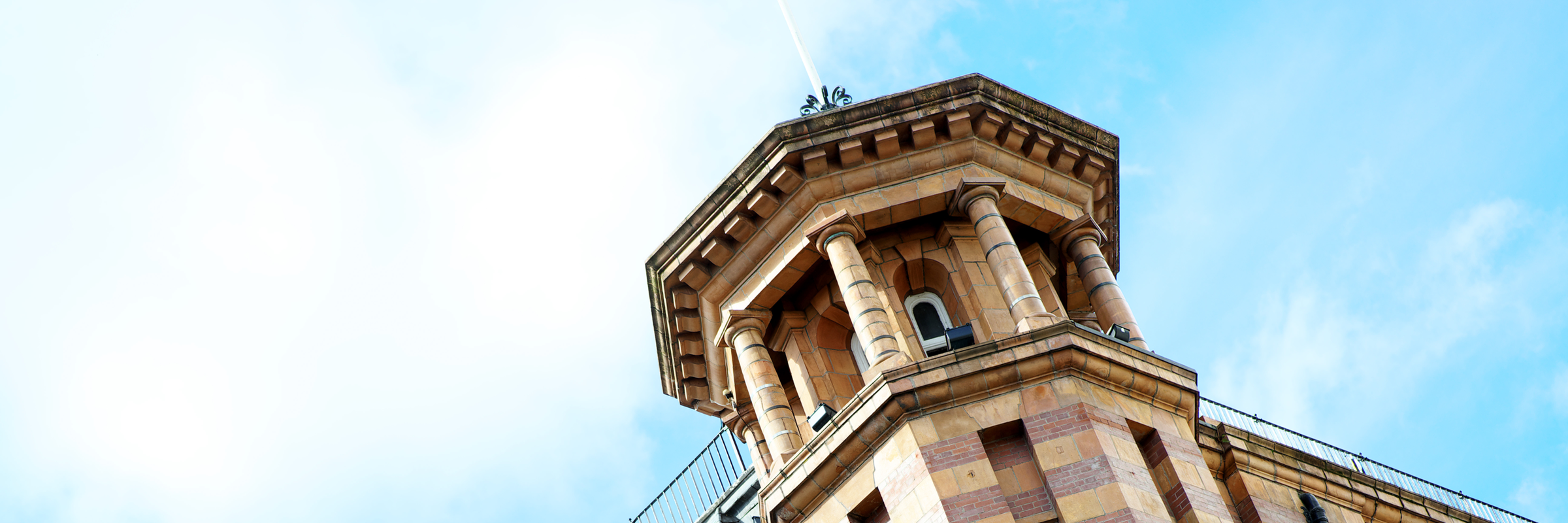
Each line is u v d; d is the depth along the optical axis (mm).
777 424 24469
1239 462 25234
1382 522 27562
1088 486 20750
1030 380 22062
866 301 23562
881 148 24906
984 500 20781
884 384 22109
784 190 25031
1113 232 27562
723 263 25891
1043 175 25781
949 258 24906
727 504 28172
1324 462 26922
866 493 22219
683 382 28219
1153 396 22906
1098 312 24734
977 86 25406
